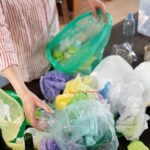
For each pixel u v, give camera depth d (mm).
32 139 806
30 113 784
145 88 965
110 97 928
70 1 2902
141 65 1029
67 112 812
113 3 3328
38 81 1137
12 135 797
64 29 1178
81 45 1124
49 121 831
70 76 1064
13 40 1105
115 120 896
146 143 872
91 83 983
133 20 1425
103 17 1139
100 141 791
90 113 796
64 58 1111
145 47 1228
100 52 1113
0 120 779
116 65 1041
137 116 863
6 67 773
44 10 1150
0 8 946
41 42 1181
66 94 913
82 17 1173
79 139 775
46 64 1203
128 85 943
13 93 901
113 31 1396
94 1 1144
